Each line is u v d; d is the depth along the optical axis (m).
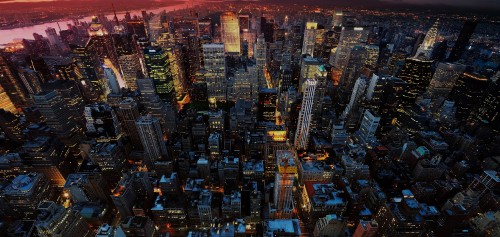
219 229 187.50
